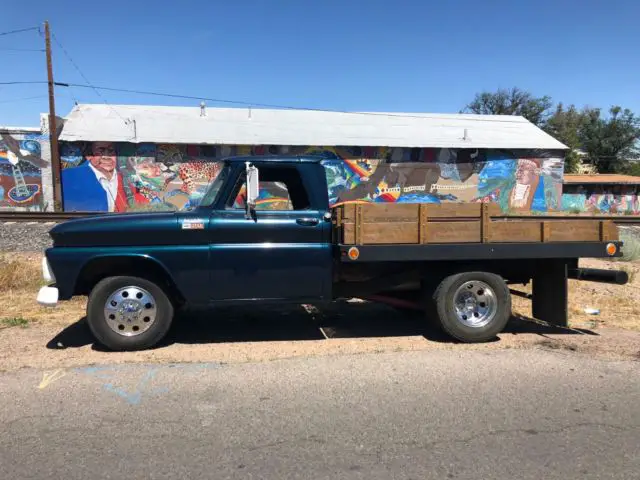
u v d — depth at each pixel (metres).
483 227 5.71
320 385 4.56
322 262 5.67
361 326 6.70
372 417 3.92
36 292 8.40
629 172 62.16
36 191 28.06
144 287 5.46
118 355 5.34
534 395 4.36
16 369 4.89
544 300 6.38
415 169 31.22
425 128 33.47
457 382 4.65
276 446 3.46
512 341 5.96
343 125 32.59
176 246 5.46
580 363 5.16
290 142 29.42
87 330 6.31
